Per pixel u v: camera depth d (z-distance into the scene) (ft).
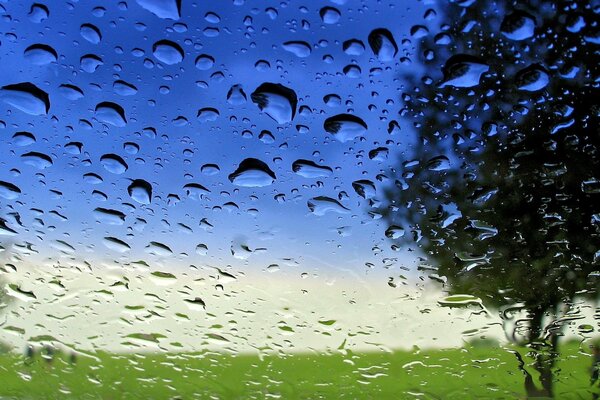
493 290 0.27
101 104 0.28
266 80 0.27
